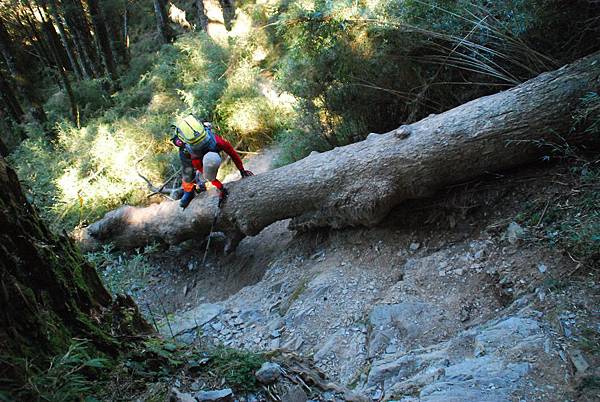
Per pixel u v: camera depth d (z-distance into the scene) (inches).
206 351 107.9
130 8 698.8
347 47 225.8
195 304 239.8
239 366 100.6
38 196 284.2
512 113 160.2
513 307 128.1
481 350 113.1
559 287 124.0
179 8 666.8
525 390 96.3
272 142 362.0
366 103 242.5
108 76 549.3
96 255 246.8
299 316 173.9
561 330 110.0
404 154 179.5
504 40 182.9
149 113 408.8
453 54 205.8
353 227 210.1
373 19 215.3
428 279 161.5
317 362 146.5
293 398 94.4
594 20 165.6
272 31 420.2
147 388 91.0
